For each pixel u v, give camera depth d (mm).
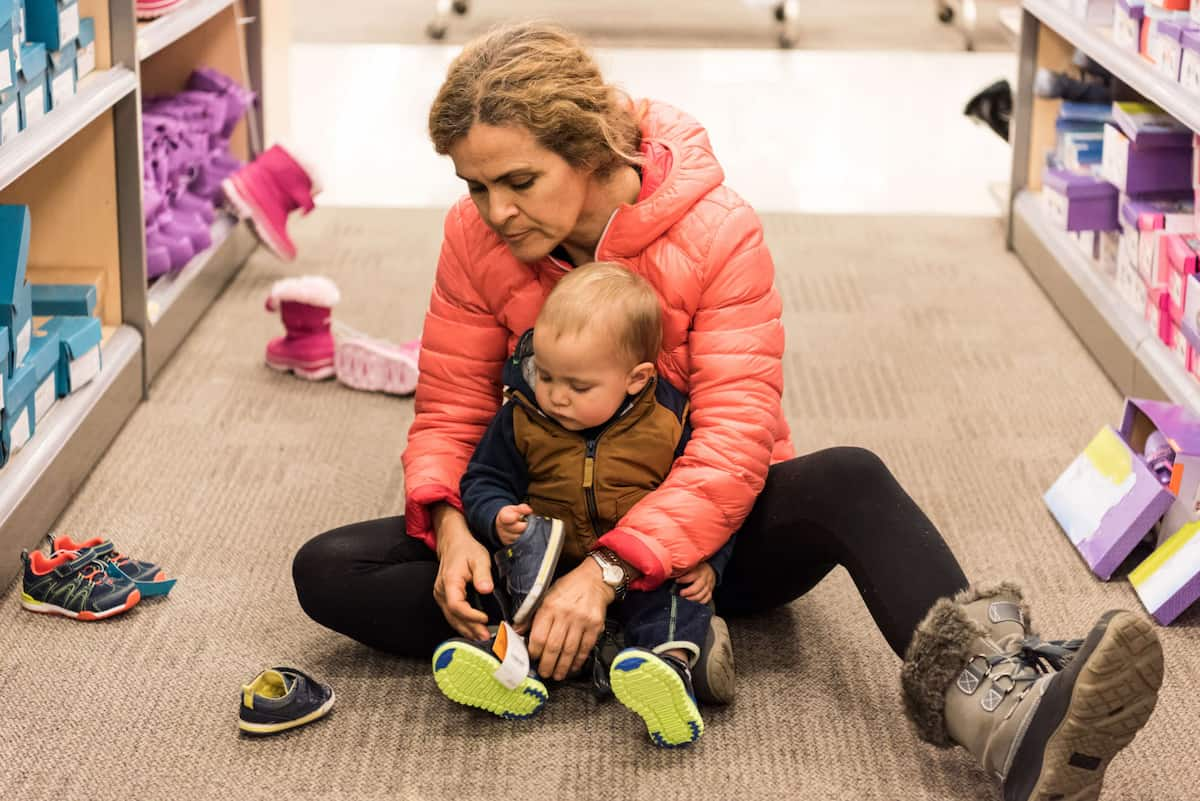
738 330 1626
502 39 1528
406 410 2607
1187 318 2377
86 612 1855
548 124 1475
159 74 3385
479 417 1761
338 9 6469
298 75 5305
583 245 1665
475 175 1505
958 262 3436
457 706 1679
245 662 1777
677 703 1514
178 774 1550
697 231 1619
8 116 1957
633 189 1613
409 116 4785
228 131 3410
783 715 1667
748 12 6562
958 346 2910
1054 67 3418
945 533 2145
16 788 1521
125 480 2273
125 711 1668
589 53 1582
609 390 1551
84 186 2496
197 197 3146
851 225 3730
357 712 1666
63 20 2172
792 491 1647
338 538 1680
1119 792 1531
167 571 2000
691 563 1585
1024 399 2646
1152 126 2699
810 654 1798
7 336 1962
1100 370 2785
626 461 1604
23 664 1761
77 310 2361
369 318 3023
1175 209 2709
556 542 1554
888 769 1567
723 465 1584
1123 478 2047
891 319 3061
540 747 1600
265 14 3598
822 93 5152
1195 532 1916
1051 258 3158
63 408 2189
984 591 1523
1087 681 1306
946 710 1470
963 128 4719
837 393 2680
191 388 2654
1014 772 1401
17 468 1986
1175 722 1662
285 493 2256
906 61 5648
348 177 4113
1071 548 2098
